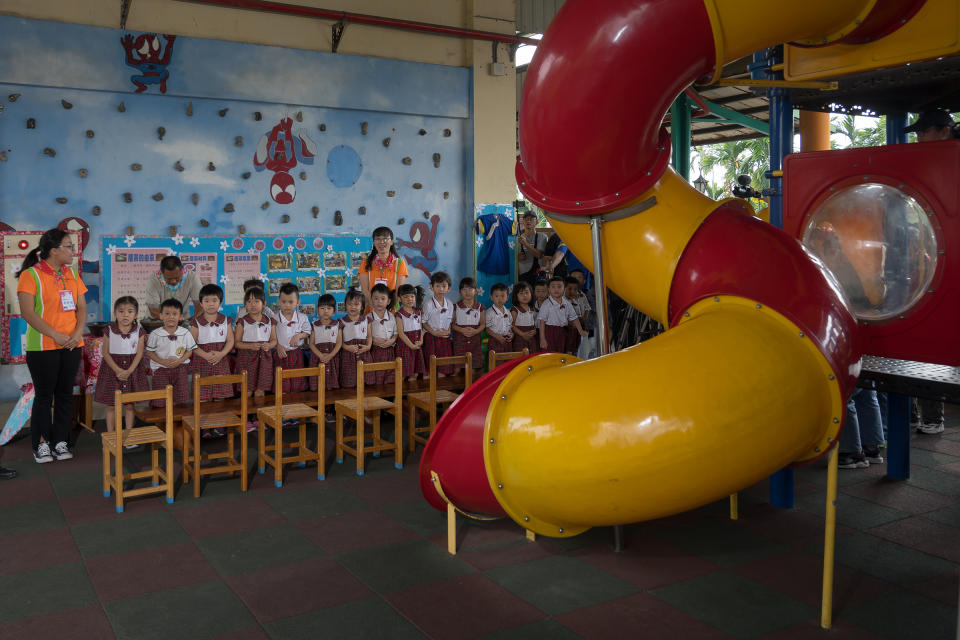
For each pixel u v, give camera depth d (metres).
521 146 3.64
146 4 7.23
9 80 6.67
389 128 8.71
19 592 3.47
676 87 3.29
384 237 7.50
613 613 3.26
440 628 3.13
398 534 4.21
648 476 2.94
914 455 5.83
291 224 8.16
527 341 7.80
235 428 6.45
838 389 3.08
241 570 3.72
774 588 3.51
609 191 3.53
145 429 4.87
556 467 3.10
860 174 4.00
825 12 3.18
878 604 3.35
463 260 9.36
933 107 4.77
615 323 8.45
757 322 3.14
